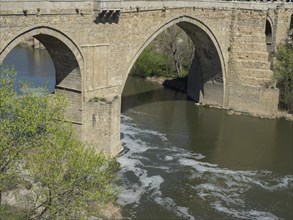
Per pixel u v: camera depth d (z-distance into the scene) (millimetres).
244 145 56562
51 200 26484
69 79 46656
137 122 63406
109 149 47750
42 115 26766
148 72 91750
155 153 52438
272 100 67938
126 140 55812
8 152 25906
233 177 47344
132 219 37469
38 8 39281
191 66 78438
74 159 26953
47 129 26500
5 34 37406
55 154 26484
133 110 69438
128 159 50125
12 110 25953
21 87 29578
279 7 79000
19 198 30000
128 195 41781
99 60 47188
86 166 26828
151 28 53156
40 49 114625
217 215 39438
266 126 64375
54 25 41250
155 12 53062
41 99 27141
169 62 93125
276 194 44062
